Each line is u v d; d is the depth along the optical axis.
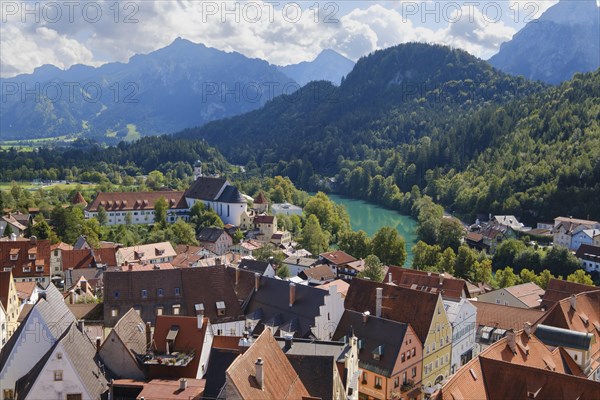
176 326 66.62
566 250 191.25
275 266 161.38
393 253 186.38
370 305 93.75
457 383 58.53
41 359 57.94
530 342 74.81
